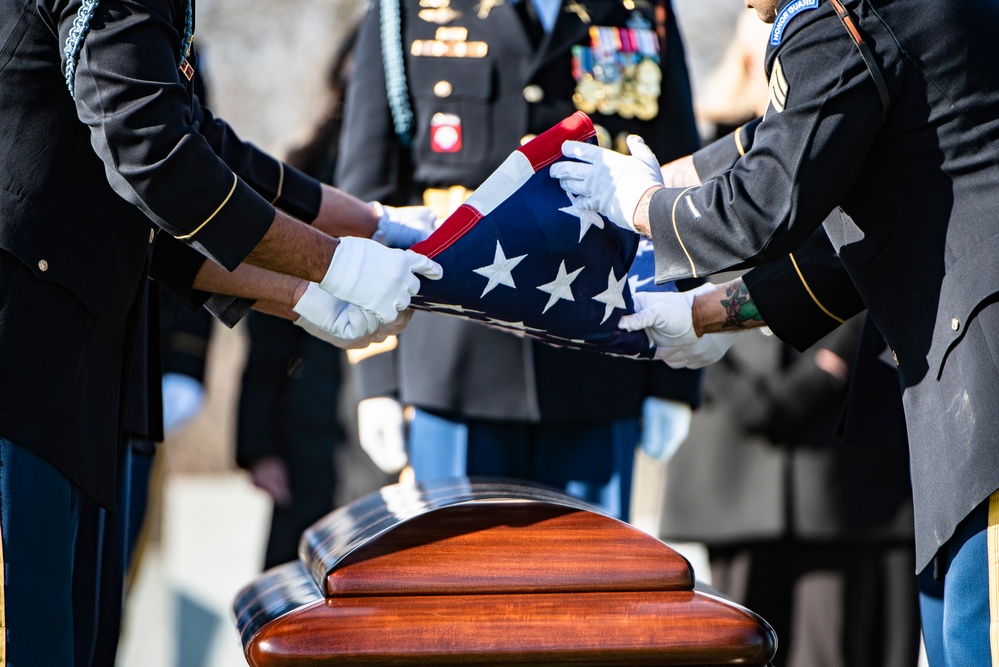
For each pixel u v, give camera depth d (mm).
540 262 6984
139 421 7766
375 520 6512
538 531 6070
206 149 6312
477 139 9547
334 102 12328
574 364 9594
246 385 12906
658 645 5707
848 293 7473
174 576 15719
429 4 9812
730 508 10961
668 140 9883
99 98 6051
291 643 5574
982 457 5887
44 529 6043
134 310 6859
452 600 5766
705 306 7664
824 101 6094
